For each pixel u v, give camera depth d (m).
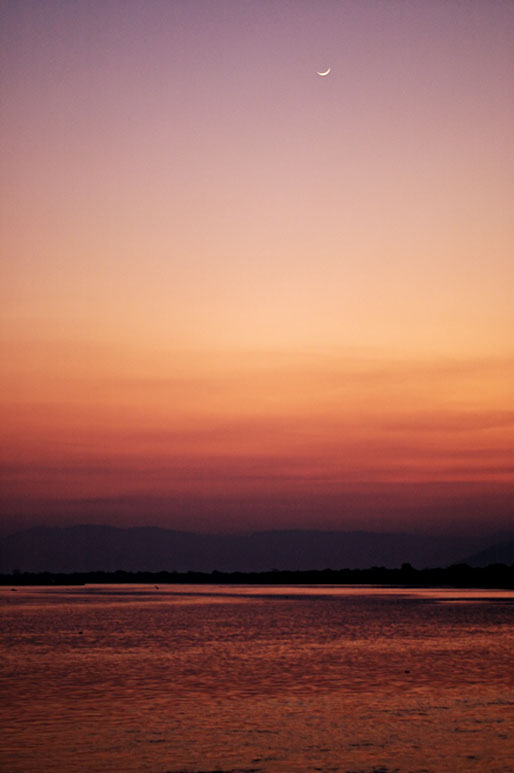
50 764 26.12
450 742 28.72
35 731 30.66
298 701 36.84
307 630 77.75
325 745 28.41
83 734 30.16
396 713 33.84
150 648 60.75
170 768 25.64
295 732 30.41
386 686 41.03
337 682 42.59
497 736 29.58
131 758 26.83
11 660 53.09
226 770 25.41
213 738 29.52
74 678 44.44
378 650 58.66
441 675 45.06
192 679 43.97
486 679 43.41
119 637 70.56
